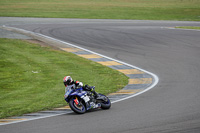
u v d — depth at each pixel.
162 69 68.19
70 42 104.94
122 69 69.31
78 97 35.94
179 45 101.50
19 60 76.56
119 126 28.59
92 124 29.73
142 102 39.78
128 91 49.09
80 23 159.38
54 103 42.88
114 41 108.12
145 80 58.19
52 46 97.19
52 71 67.12
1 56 79.31
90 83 56.81
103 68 70.12
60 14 199.25
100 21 171.50
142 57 82.62
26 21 160.62
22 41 101.69
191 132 26.00
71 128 28.59
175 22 183.50
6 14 187.38
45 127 29.42
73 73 65.38
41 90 52.66
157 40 111.06
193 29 145.12
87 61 77.69
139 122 29.72
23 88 54.25
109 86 54.03
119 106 38.00
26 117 35.53
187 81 55.16
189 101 39.22
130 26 152.75
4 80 59.69
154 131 26.67
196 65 71.62
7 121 33.88
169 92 46.31
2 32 118.12
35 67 70.50
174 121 29.61
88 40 109.19
